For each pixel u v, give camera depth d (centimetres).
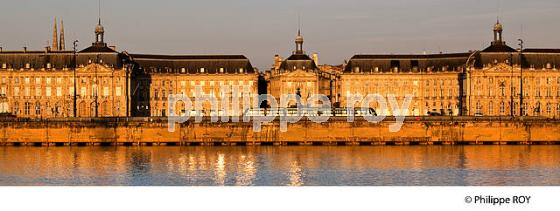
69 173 17112
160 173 17088
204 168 17825
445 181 16112
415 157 19825
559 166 18175
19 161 19012
